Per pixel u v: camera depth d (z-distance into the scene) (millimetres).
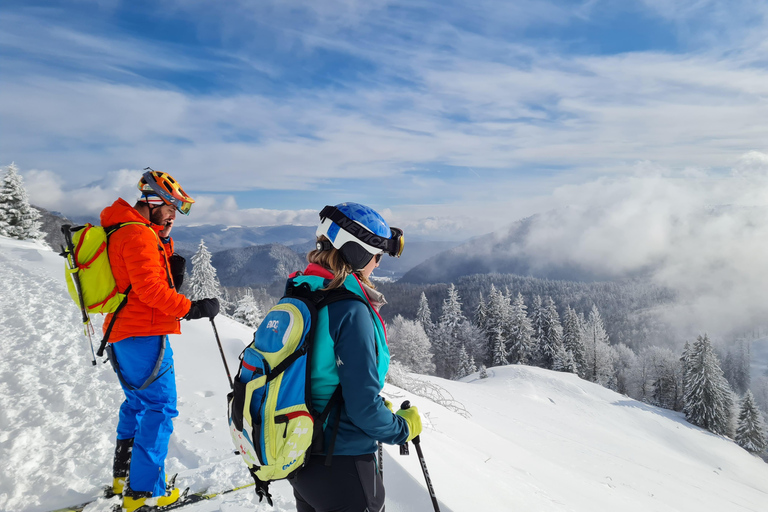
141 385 2461
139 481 2512
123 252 2293
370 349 1491
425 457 3570
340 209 1646
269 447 1447
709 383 51812
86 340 6887
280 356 1500
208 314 2508
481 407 24125
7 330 7215
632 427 39719
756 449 50062
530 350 70438
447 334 75625
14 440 3486
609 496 7887
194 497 2799
